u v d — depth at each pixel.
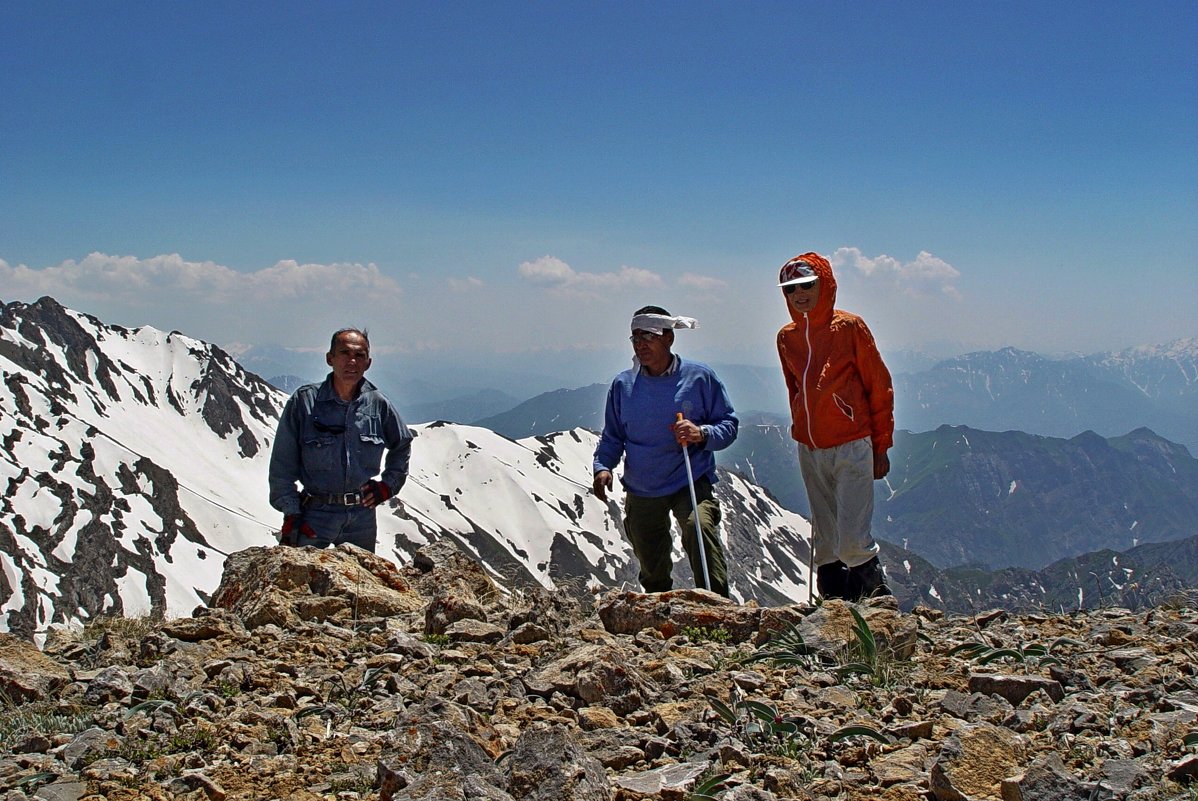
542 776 4.55
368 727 6.06
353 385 11.65
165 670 6.96
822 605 8.06
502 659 7.60
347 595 9.74
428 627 8.84
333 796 4.93
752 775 4.90
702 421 11.37
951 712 5.99
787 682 6.71
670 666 6.96
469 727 5.47
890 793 4.72
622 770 5.23
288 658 7.82
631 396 11.46
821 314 10.34
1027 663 7.20
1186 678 6.61
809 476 10.80
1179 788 4.63
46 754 5.75
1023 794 4.41
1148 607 10.25
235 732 5.85
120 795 5.02
